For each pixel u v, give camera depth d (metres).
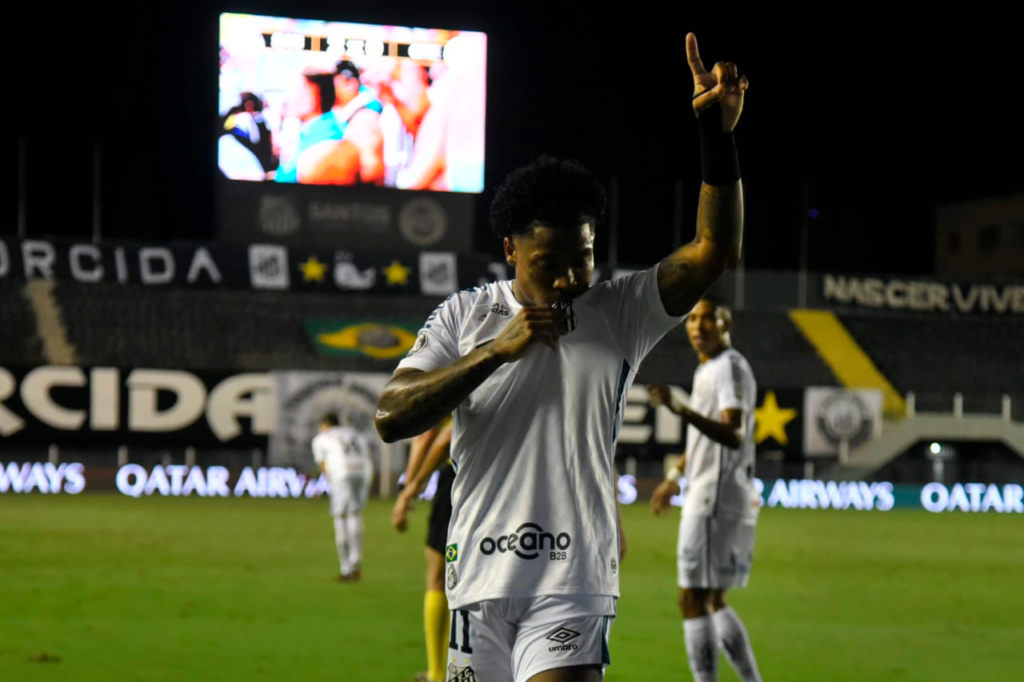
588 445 2.81
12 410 25.64
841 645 8.61
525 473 2.79
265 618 9.22
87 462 25.81
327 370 28.73
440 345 2.92
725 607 6.27
